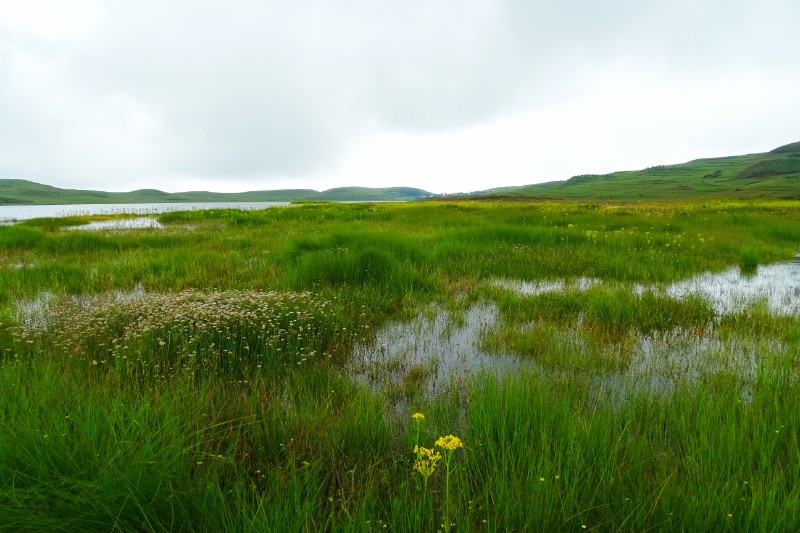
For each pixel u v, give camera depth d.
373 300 7.38
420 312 7.14
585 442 2.96
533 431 3.10
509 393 3.64
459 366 5.01
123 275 9.53
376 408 3.75
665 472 2.69
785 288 8.70
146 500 2.35
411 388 4.35
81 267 10.28
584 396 3.96
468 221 20.73
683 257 11.16
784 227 17.03
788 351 4.88
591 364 4.87
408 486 2.73
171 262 10.64
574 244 13.39
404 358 5.24
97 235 15.77
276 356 4.98
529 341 5.62
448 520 2.22
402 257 10.53
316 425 3.40
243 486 2.53
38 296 8.03
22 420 2.88
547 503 2.37
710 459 2.76
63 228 22.59
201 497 2.43
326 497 2.73
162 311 5.84
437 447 3.10
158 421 3.10
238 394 4.18
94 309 6.16
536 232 14.38
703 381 4.19
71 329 5.46
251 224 22.67
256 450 3.16
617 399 4.01
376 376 4.71
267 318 5.64
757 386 4.07
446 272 9.87
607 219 20.89
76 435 2.76
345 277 8.48
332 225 20.45
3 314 6.28
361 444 3.25
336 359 5.21
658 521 2.32
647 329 6.25
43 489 2.29
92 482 2.34
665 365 4.90
